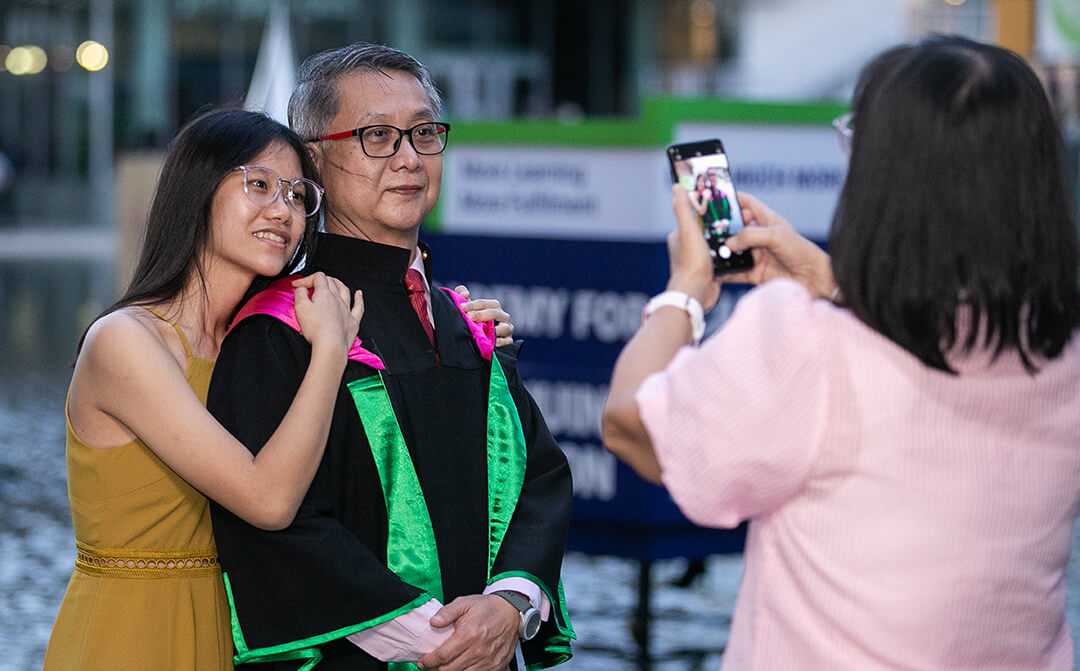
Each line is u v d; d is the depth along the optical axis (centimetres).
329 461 288
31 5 3431
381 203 304
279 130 296
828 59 2528
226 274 294
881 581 209
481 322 326
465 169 598
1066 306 213
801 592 215
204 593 287
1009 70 210
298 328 288
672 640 600
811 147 577
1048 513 215
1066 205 213
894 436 208
